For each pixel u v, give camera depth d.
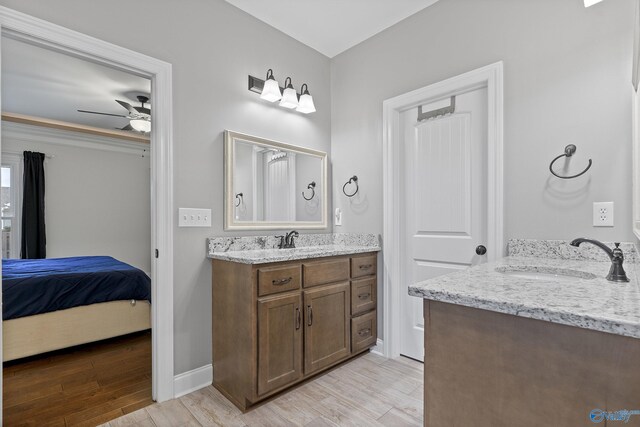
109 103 3.75
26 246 4.34
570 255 1.66
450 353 0.90
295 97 2.46
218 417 1.70
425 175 2.38
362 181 2.69
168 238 1.90
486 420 0.84
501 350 0.81
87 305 2.65
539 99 1.79
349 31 2.59
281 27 2.54
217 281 2.02
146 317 2.95
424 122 2.38
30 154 4.41
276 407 1.79
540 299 0.79
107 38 1.72
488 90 1.98
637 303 0.75
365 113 2.69
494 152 1.93
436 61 2.25
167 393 1.88
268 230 2.41
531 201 1.81
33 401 1.87
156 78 1.89
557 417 0.73
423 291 0.94
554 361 0.74
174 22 1.98
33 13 1.50
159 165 1.88
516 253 1.84
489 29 2.00
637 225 1.33
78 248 4.85
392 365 2.31
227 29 2.24
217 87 2.17
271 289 1.82
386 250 2.49
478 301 0.82
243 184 2.28
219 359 2.00
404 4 2.29
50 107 3.88
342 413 1.73
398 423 1.65
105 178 5.10
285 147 2.55
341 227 2.84
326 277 2.12
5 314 2.29
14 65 2.86
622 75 1.54
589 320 0.66
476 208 2.12
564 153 1.69
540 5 1.80
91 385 2.05
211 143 2.13
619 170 1.54
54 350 2.49
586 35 1.65
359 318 2.36
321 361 2.07
